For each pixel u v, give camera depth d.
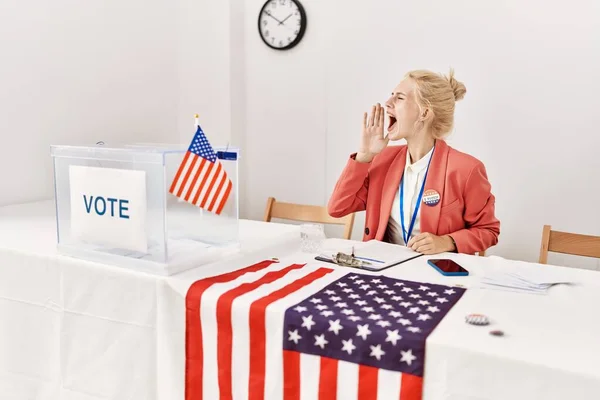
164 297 1.36
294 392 1.20
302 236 1.79
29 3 2.51
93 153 1.46
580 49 2.64
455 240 1.88
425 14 2.96
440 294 1.33
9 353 1.65
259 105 3.46
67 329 1.53
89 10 2.79
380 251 1.77
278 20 3.30
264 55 3.40
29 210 2.34
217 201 1.47
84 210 1.50
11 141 2.49
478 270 1.57
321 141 3.31
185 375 1.35
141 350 1.41
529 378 0.97
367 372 1.11
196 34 3.39
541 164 2.79
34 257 1.56
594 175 2.67
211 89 3.39
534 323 1.15
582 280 1.47
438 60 2.96
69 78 2.72
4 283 1.63
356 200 2.22
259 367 1.24
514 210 2.88
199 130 1.43
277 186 3.49
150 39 3.19
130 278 1.41
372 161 2.22
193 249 1.51
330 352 1.15
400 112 2.02
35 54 2.55
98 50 2.86
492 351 1.00
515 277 1.47
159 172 1.36
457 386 1.04
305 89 3.32
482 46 2.85
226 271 1.48
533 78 2.75
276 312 1.21
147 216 1.39
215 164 1.46
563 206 2.76
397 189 2.11
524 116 2.80
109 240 1.46
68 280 1.51
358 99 3.18
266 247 1.75
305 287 1.36
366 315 1.18
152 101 3.24
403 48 3.03
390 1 3.03
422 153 2.07
